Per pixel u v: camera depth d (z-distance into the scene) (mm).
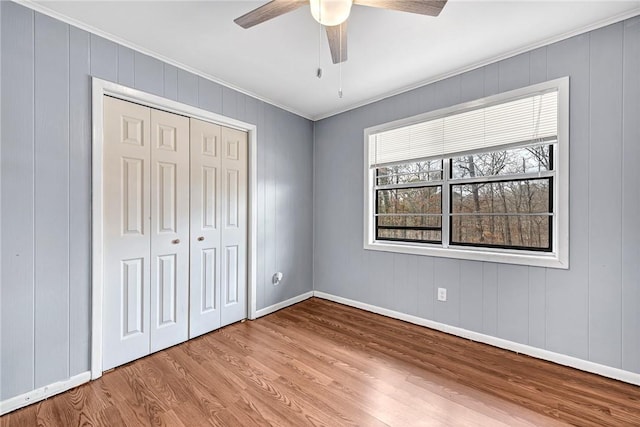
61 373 1810
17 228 1661
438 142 2752
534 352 2213
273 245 3305
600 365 1955
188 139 2545
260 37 2061
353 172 3416
